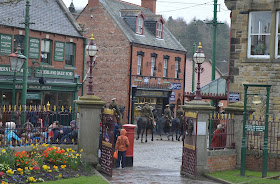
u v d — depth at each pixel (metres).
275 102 19.83
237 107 18.33
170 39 51.41
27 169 13.58
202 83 60.59
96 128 16.83
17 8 33.38
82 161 16.69
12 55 22.84
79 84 37.12
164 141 35.62
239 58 20.45
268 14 20.22
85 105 16.72
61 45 35.84
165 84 48.53
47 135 16.55
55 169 14.39
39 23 34.25
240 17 20.47
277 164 17.78
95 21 44.62
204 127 17.02
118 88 43.56
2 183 12.23
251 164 18.14
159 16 48.56
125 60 43.34
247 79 20.30
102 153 16.89
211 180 16.31
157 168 19.92
